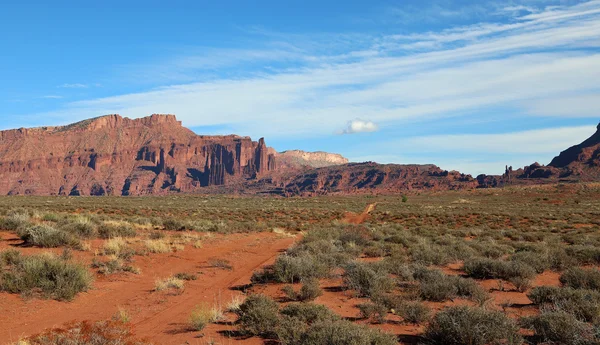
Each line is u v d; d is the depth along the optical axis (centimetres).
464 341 755
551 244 2359
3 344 761
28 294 1058
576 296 1008
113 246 1769
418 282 1297
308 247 1895
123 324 897
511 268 1394
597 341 707
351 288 1264
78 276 1173
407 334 871
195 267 1664
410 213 6475
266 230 3488
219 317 978
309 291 1155
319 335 712
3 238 1877
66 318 945
